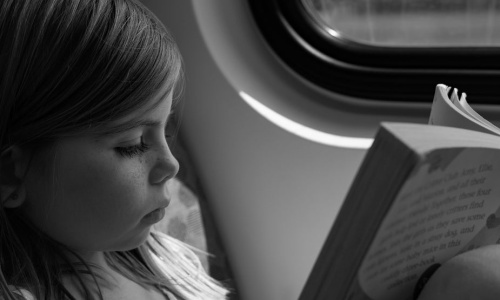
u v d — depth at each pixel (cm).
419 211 37
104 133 59
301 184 148
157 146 63
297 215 150
